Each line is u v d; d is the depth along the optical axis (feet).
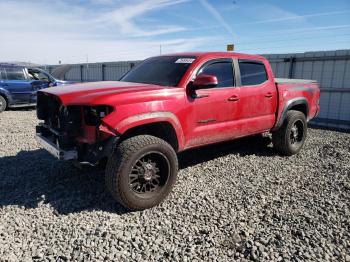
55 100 13.17
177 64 15.43
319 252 9.77
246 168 17.57
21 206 12.62
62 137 12.26
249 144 22.56
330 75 32.65
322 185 15.21
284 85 19.51
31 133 25.96
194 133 14.64
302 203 13.16
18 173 16.29
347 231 11.02
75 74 70.23
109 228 11.00
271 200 13.47
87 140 12.26
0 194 13.83
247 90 16.98
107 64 60.08
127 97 12.33
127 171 11.80
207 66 15.34
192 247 10.00
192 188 14.62
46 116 14.43
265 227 11.28
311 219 11.69
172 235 10.69
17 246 9.93
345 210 12.47
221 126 15.84
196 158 19.13
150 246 10.07
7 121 32.40
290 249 9.94
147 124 13.50
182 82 14.17
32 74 43.27
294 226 11.28
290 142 19.98
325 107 33.40
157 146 12.44
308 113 21.61
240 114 16.74
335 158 19.65
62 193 13.87
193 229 11.08
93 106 11.97
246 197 13.66
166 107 13.26
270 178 16.10
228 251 9.86
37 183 14.99
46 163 17.79
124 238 10.41
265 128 18.61
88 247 9.90
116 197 11.92
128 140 12.17
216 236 10.66
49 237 10.49
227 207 12.77
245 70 17.31
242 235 10.78
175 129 13.67
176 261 9.34
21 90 41.57
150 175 12.55
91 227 11.14
